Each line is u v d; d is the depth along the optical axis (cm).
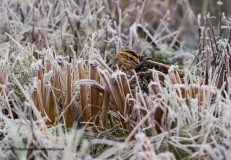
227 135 580
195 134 613
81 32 1028
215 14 1630
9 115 684
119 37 965
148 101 637
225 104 630
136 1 1174
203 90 634
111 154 611
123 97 668
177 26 1475
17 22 983
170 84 652
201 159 589
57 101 710
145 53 1041
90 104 708
